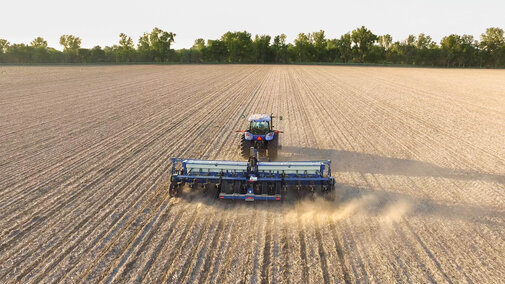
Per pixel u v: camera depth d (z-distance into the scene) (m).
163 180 8.59
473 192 7.90
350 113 17.83
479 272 5.00
